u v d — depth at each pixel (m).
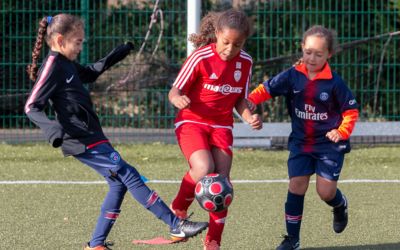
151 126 28.27
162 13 27.42
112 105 28.25
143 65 26.98
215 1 27.88
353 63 27.52
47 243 14.56
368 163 24.09
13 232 15.39
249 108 13.95
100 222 13.38
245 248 14.38
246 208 17.83
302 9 27.98
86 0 27.44
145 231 15.60
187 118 13.85
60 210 17.47
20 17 28.20
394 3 27.45
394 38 27.14
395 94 27.80
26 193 19.42
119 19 28.27
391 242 14.79
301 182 14.09
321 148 14.07
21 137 27.83
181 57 28.56
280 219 16.75
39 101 12.74
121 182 13.33
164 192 19.83
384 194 19.50
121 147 26.55
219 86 13.62
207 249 13.52
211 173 13.32
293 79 14.10
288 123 26.22
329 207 17.92
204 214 17.27
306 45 13.85
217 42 13.51
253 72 26.88
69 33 13.11
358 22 28.06
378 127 25.89
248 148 26.38
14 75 28.14
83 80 14.13
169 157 24.94
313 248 14.41
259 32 28.11
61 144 12.62
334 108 14.03
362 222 16.45
